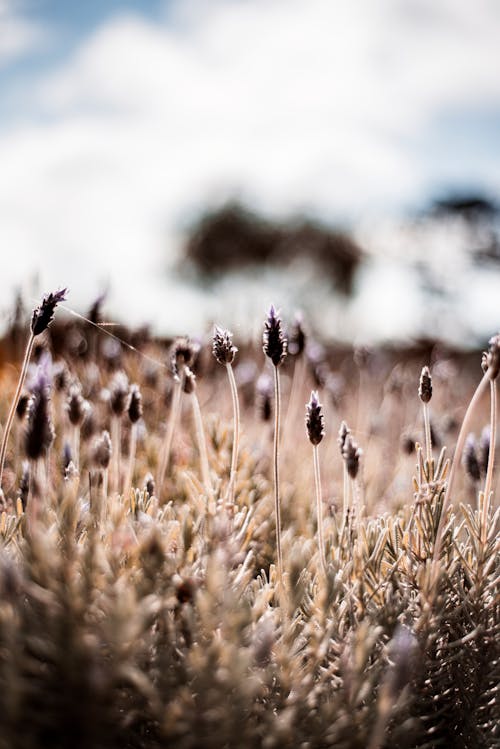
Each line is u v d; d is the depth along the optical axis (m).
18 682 0.60
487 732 0.70
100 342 1.09
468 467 0.79
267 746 0.63
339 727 0.65
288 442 1.09
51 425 0.64
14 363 1.09
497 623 0.72
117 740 0.64
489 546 0.73
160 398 1.10
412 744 0.69
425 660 0.69
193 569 0.68
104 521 0.72
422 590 0.70
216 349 0.74
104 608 0.63
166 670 0.64
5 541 0.70
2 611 0.62
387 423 1.35
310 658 0.68
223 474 0.90
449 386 1.47
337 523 0.89
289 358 1.00
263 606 0.68
